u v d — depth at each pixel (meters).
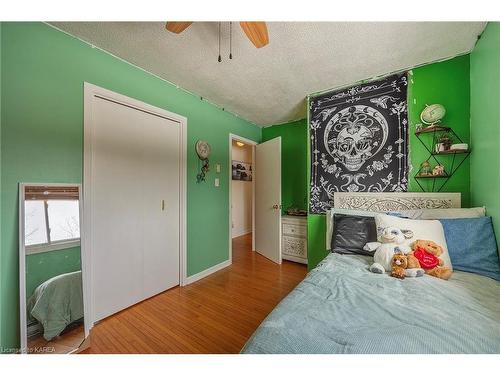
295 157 3.59
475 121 1.65
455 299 1.01
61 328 1.44
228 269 2.95
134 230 2.00
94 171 1.71
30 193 1.36
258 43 1.25
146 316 1.82
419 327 0.81
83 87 1.62
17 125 1.33
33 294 1.34
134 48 1.73
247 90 2.48
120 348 1.45
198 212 2.67
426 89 1.92
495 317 0.87
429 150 1.90
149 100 2.10
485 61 1.49
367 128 2.21
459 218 1.50
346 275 1.32
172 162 2.37
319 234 2.48
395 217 1.59
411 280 1.23
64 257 1.49
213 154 2.89
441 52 1.77
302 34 1.55
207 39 1.62
